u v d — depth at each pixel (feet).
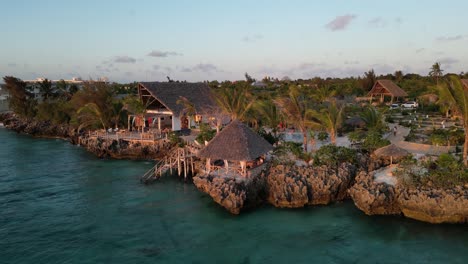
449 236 72.95
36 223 86.12
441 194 77.15
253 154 92.99
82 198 102.83
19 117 287.69
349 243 72.18
